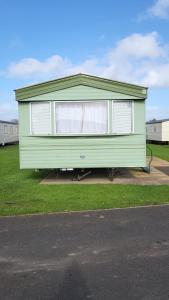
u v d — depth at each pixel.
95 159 11.55
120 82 11.30
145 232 6.05
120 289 3.95
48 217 7.18
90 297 3.79
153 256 4.92
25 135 11.55
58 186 10.55
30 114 11.52
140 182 11.22
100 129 11.48
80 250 5.21
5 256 5.03
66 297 3.80
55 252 5.15
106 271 4.43
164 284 4.05
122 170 14.35
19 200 8.71
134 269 4.48
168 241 5.55
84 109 11.47
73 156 11.56
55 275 4.36
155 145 37.47
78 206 8.00
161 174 13.16
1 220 7.02
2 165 17.38
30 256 5.01
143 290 3.91
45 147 11.56
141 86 11.26
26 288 4.02
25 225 6.62
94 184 10.82
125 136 11.47
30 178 12.52
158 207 7.90
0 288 4.04
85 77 11.37
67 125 11.51
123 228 6.31
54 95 11.44
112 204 8.15
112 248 5.27
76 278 4.25
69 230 6.24
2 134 37.03
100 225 6.53
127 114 11.45
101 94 11.39
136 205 8.09
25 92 11.41
